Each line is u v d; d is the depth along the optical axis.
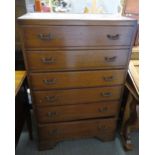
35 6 1.30
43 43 1.03
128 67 1.25
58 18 1.00
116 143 1.64
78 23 1.00
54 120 1.39
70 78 1.20
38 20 0.96
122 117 1.67
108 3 1.39
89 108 1.39
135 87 1.12
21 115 1.35
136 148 1.58
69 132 1.49
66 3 1.34
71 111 1.37
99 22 1.02
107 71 1.22
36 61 1.09
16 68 1.25
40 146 1.51
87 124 1.48
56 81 1.19
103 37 1.08
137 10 1.40
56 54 1.08
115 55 1.16
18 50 1.28
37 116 1.34
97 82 1.26
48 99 1.26
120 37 1.10
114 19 1.06
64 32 1.02
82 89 1.27
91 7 1.39
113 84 1.30
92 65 1.17
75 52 1.10
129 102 1.47
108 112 1.45
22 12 1.28
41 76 1.15
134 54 1.40
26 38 1.00
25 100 1.45
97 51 1.12
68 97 1.29
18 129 1.27
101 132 1.57
